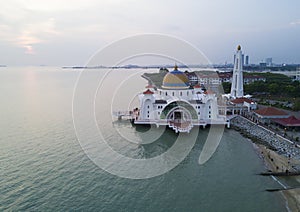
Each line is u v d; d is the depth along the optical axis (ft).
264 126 230.27
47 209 112.47
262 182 140.26
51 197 121.39
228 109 281.74
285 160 164.96
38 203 116.57
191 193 128.36
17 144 192.54
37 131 228.02
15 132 224.53
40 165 155.43
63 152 177.68
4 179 137.28
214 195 126.82
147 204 118.11
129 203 118.52
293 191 130.93
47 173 145.07
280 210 115.34
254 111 263.29
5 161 160.35
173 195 126.31
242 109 281.54
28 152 176.35
